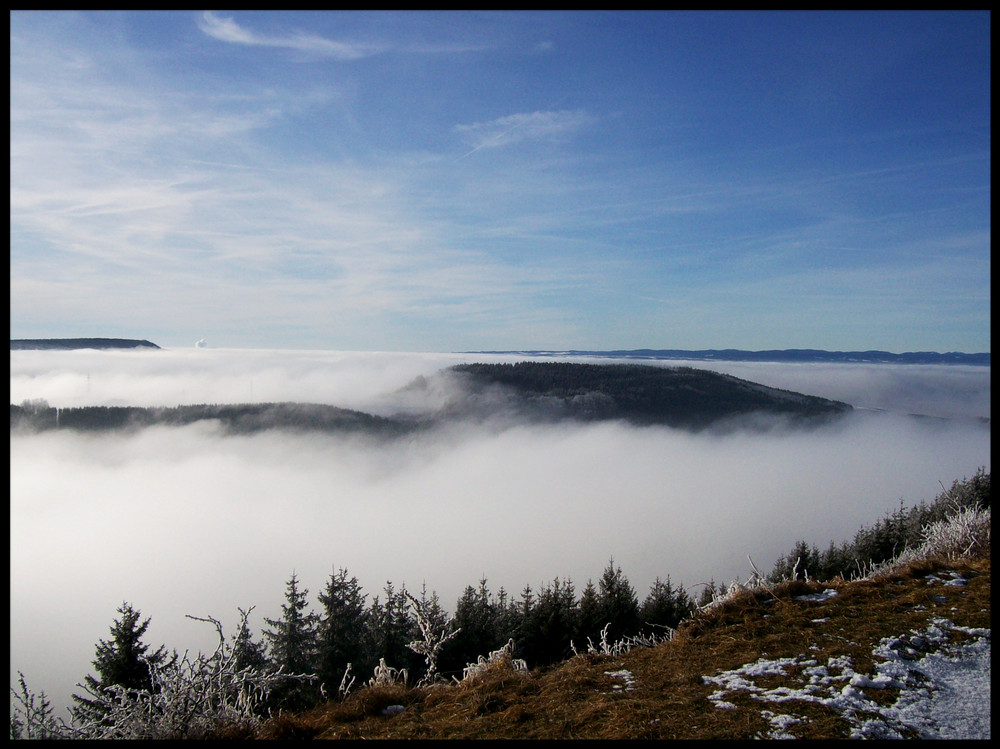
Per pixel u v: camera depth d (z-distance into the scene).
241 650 5.27
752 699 4.34
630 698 4.48
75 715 4.68
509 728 4.14
